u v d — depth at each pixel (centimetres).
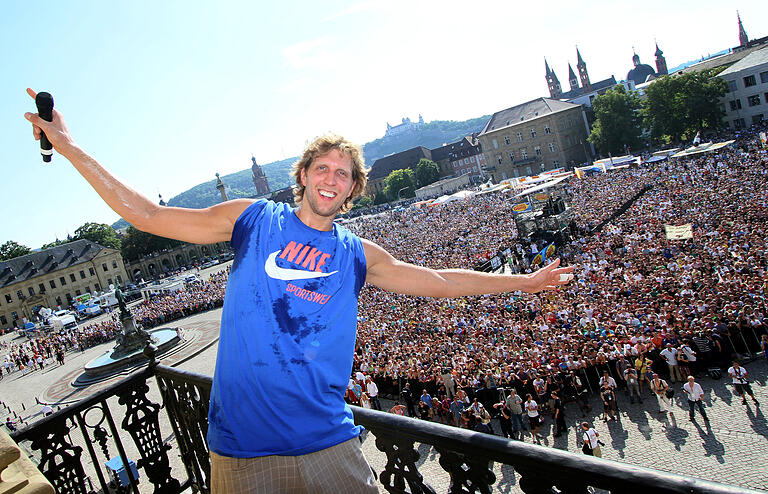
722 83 8462
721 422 1478
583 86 16912
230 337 210
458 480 227
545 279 274
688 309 2012
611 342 1839
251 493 198
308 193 230
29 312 10819
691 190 4466
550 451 189
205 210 238
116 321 6322
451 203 8062
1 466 212
